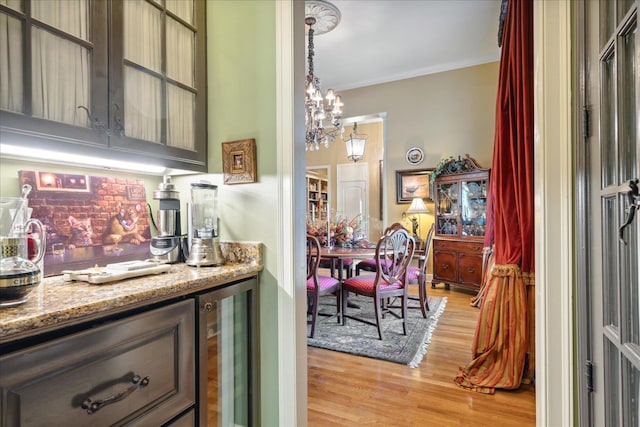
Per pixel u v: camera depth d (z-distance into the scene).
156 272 1.13
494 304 2.06
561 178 1.16
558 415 1.16
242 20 1.45
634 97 0.84
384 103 5.25
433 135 4.93
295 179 1.36
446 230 4.56
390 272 2.81
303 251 1.42
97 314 0.76
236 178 1.43
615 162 0.93
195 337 1.06
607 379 0.98
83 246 1.17
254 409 1.35
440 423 1.65
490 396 1.88
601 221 1.01
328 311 3.62
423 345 2.62
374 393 1.93
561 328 1.16
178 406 0.97
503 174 2.10
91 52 1.02
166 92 1.30
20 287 0.72
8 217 0.81
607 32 0.97
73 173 1.19
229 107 1.47
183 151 1.36
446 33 3.91
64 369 0.69
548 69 1.18
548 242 1.18
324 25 3.56
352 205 7.32
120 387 0.80
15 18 0.85
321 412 1.74
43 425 0.65
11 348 0.64
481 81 4.64
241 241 1.43
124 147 1.11
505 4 2.69
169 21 1.33
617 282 0.92
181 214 1.56
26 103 0.86
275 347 1.38
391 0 3.27
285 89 1.35
